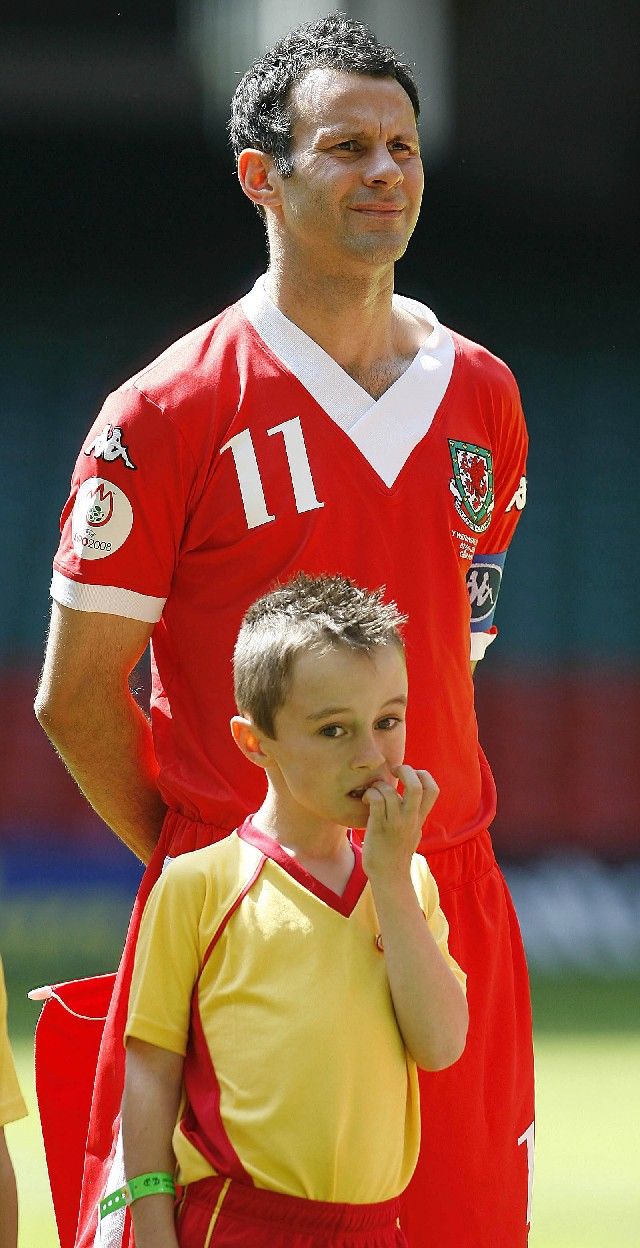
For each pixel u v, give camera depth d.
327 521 11.32
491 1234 11.56
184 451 11.31
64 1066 11.98
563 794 53.12
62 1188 11.93
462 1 48.81
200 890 9.80
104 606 11.46
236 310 11.79
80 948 38.50
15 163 61.56
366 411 11.52
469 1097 11.46
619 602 59.78
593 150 58.22
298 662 9.48
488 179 61.53
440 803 11.66
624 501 63.97
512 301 71.25
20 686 53.91
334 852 9.91
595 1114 25.91
